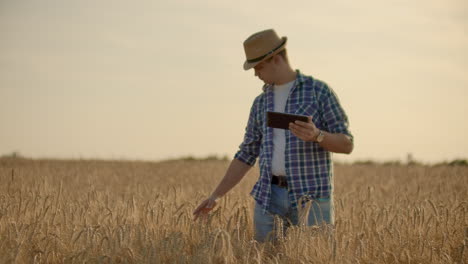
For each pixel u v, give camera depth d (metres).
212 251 5.18
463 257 5.45
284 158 5.88
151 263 5.16
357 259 5.28
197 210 6.33
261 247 5.49
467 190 10.55
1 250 5.44
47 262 5.45
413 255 5.61
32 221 6.68
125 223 6.25
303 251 5.33
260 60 5.74
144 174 16.50
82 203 7.98
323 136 5.47
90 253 5.37
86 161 22.00
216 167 20.39
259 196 6.05
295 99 5.82
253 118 6.30
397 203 8.59
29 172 14.84
